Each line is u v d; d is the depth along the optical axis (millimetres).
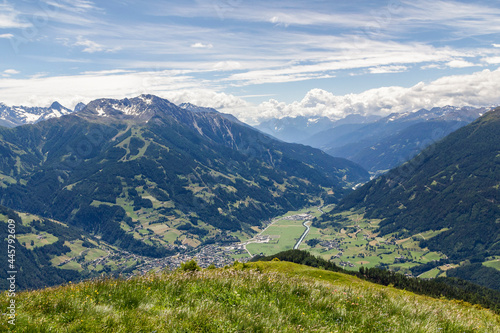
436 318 12336
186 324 9117
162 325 9039
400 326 10867
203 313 9836
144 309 10305
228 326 9312
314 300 12359
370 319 11086
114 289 11898
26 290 12664
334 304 12133
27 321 8938
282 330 9352
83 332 8633
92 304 10336
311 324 10125
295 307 11422
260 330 9328
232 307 10633
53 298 10773
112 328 8797
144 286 12516
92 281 12773
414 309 12891
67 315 9555
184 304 10789
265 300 11836
